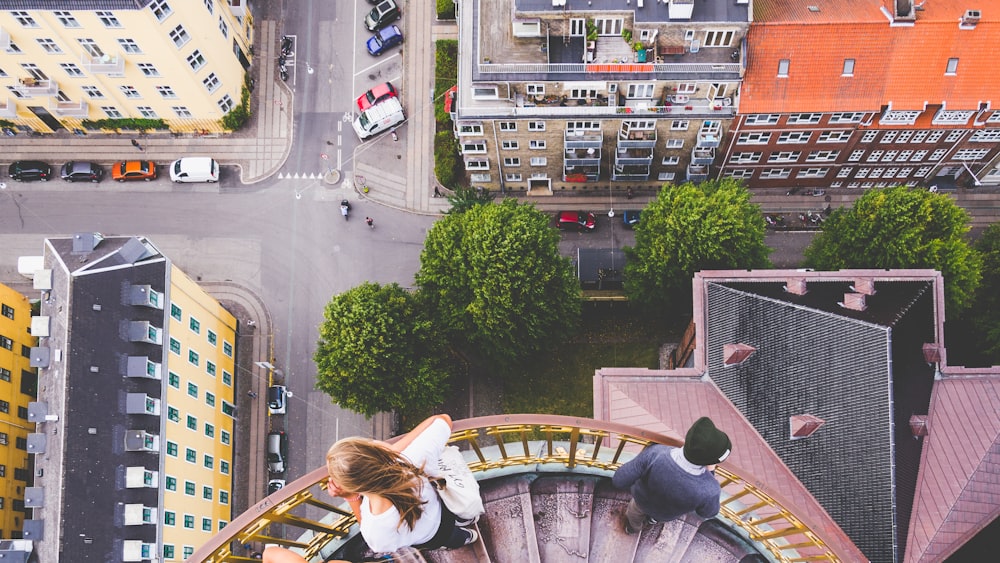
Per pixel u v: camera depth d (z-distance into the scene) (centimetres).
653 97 5566
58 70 5953
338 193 6681
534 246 5369
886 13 5231
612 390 4709
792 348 4428
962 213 5322
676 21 5081
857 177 6450
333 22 6888
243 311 6481
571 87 5466
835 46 5272
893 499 3922
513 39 5391
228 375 6200
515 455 1717
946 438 4178
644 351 6231
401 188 6675
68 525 4766
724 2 5097
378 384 5303
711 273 4834
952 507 3934
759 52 5284
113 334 5066
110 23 5409
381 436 6162
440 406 6153
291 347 6412
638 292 5725
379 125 6631
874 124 5659
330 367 5241
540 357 6219
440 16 6825
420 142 6719
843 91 5416
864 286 4544
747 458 4384
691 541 1658
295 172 6725
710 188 5612
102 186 6744
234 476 6162
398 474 1019
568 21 5241
